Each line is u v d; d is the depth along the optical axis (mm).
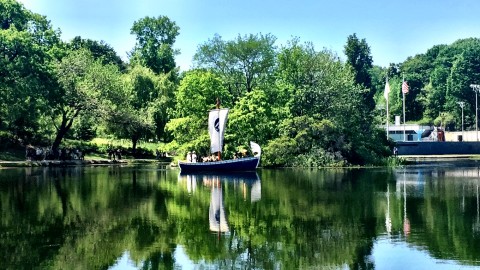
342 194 38812
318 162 73750
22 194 39281
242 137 74625
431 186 44688
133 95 90188
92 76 85438
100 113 82875
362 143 78062
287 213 30047
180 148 74562
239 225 26500
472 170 66500
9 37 71250
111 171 65750
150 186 45594
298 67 84750
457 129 169875
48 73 75000
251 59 86812
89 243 22594
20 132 84812
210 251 21172
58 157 81312
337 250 21109
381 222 27016
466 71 173750
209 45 87688
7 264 19250
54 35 87812
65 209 31844
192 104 77000
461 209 31156
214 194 39281
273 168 71562
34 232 24891
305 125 75562
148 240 23172
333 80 81875
